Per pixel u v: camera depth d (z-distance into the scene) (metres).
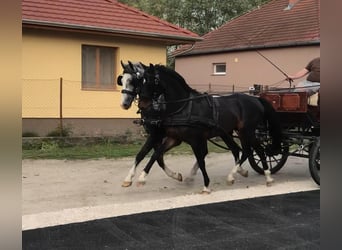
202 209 6.35
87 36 13.59
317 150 7.90
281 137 8.37
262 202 6.82
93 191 7.71
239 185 8.38
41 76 12.87
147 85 6.96
